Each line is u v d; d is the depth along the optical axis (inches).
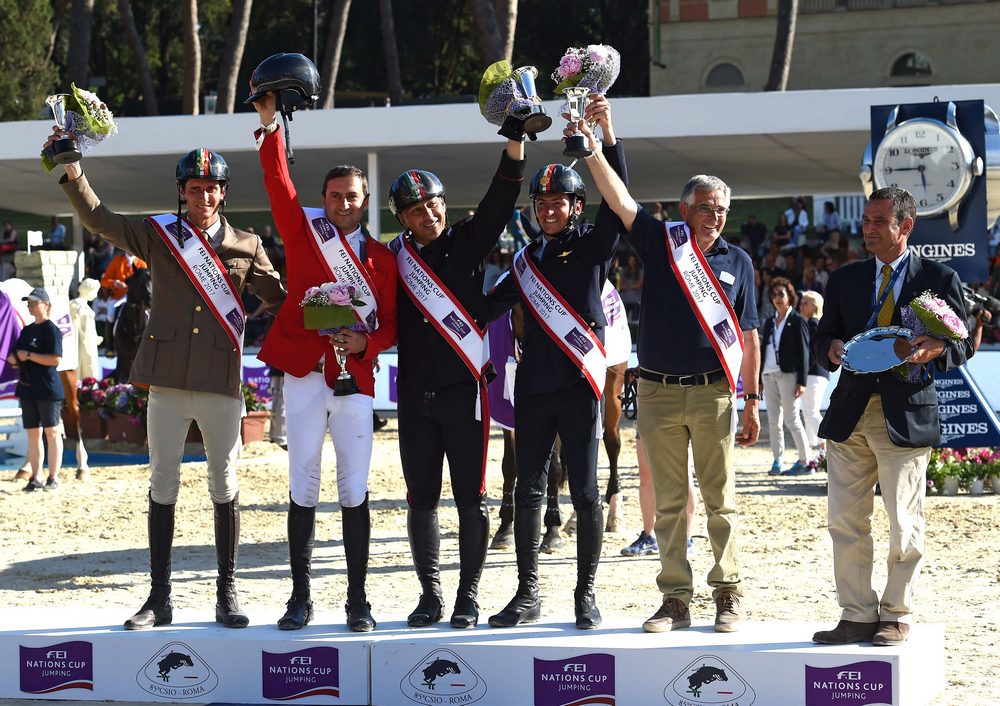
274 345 224.4
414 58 1784.0
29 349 482.3
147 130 746.2
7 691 223.0
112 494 475.8
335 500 453.1
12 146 763.4
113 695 221.5
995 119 452.1
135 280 624.4
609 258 232.1
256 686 217.2
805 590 297.9
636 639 212.5
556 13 1883.6
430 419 225.9
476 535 227.0
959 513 402.0
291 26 1798.7
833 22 1699.1
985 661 235.0
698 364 221.6
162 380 225.1
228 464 230.4
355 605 223.9
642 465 336.5
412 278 226.2
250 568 337.1
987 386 616.7
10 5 1562.5
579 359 223.0
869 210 215.6
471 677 211.5
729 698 205.0
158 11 1892.2
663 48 1764.3
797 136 712.4
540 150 778.8
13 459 586.6
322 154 784.9
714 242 229.6
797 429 507.2
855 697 200.1
